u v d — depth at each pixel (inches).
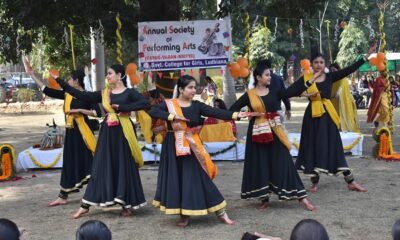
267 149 247.6
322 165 272.8
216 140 403.5
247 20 378.0
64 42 488.1
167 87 425.7
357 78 1153.4
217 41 391.2
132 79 307.7
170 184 223.8
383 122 478.3
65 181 270.5
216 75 1043.3
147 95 402.0
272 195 283.6
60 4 408.5
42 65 690.8
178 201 223.1
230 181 323.9
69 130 269.9
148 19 439.8
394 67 1023.0
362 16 1272.1
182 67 390.6
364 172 339.0
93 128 283.3
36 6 401.4
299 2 464.1
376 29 1330.0
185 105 227.5
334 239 207.0
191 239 212.4
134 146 243.4
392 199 267.3
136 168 245.9
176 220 240.2
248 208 257.6
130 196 242.8
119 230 227.0
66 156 270.2
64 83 247.6
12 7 426.3
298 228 107.9
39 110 967.6
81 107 268.5
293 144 393.4
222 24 390.9
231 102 762.8
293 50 1141.7
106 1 434.6
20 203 280.7
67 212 258.5
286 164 245.6
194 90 227.5
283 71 1246.3
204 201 224.1
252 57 1001.5
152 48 386.0
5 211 263.7
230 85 764.6
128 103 242.2
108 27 431.2
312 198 273.4
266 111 245.0
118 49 342.0
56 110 971.9
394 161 376.8
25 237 218.7
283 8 487.2
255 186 248.5
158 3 439.5
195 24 388.5
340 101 421.1
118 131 241.6
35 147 408.8
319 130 274.1
